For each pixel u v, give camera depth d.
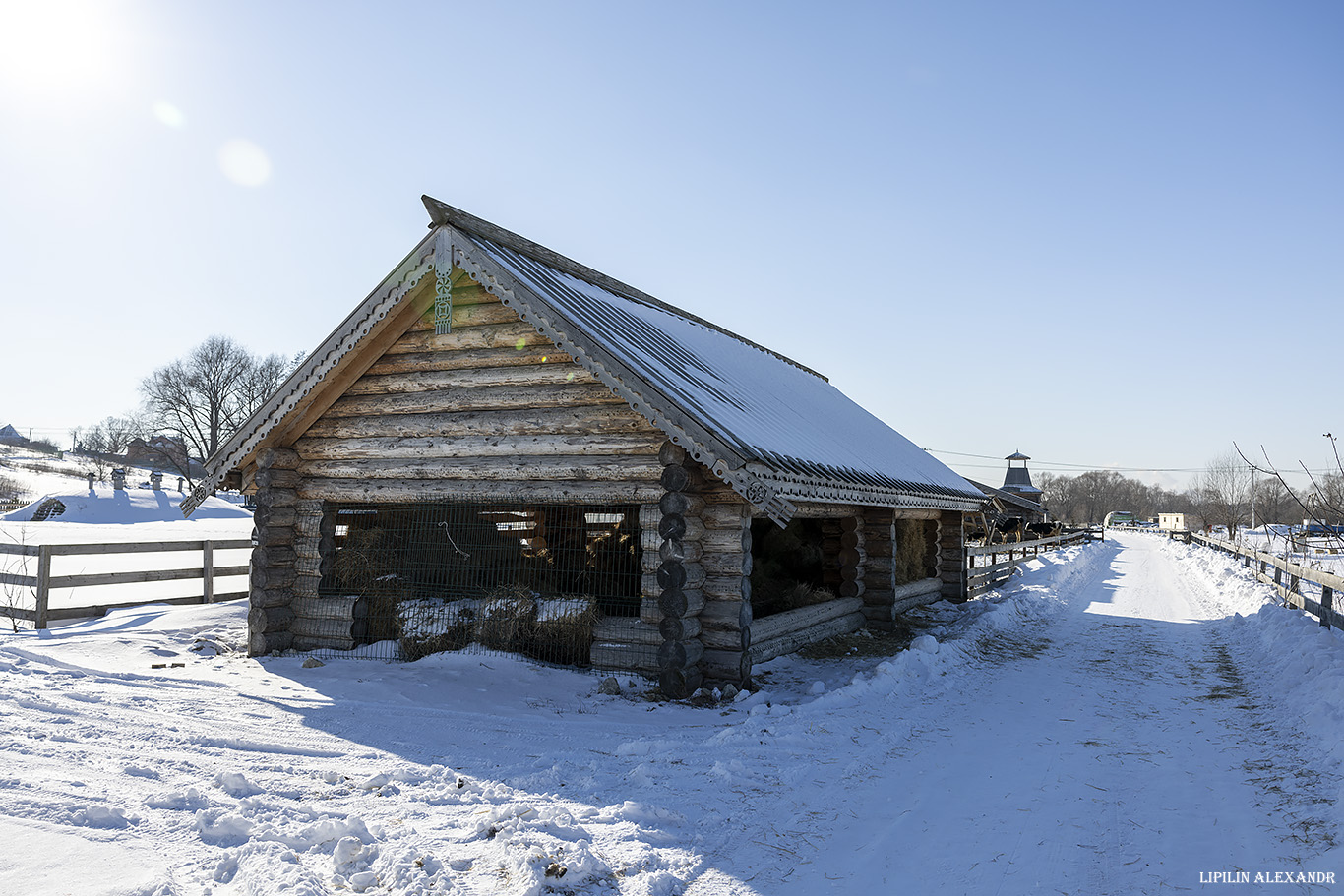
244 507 55.94
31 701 7.62
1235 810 5.72
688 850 4.93
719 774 6.29
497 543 11.38
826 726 7.70
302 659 10.67
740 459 8.34
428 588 11.26
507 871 4.46
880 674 9.91
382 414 11.30
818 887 4.51
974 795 6.06
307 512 11.56
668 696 8.98
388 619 11.19
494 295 10.42
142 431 74.50
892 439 18.89
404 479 11.12
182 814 5.10
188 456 71.44
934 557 18.14
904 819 5.54
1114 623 16.55
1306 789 6.06
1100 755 7.11
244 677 9.53
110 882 4.13
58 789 5.37
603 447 9.92
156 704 7.99
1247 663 11.59
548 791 5.85
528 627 10.25
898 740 7.56
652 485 9.65
